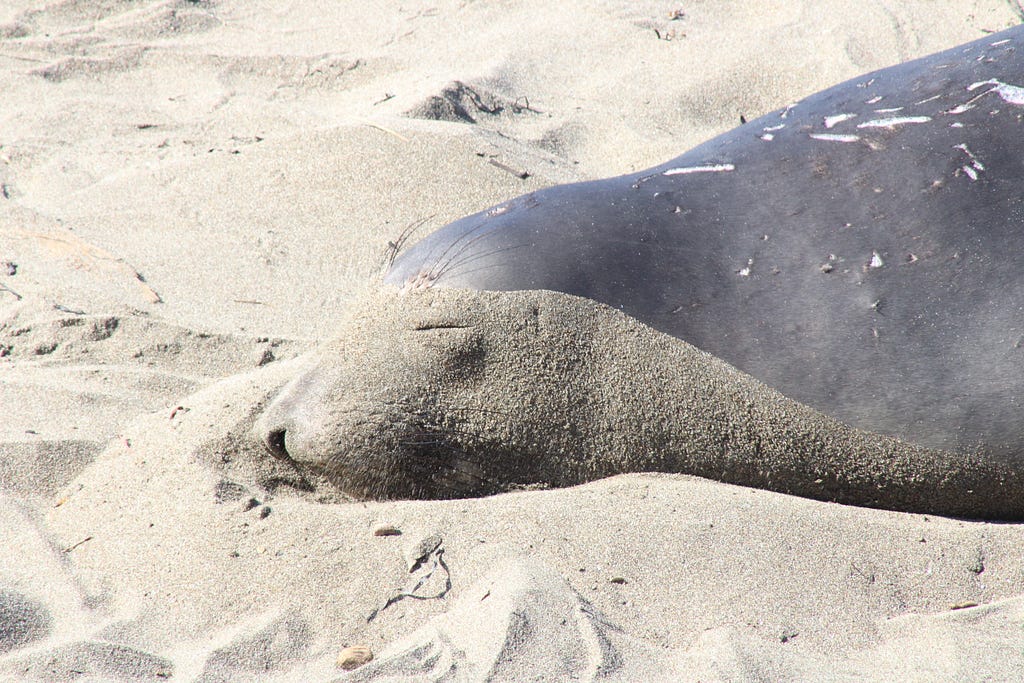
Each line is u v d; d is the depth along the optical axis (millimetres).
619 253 12266
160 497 10844
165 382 13922
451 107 24391
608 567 9461
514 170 21203
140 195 20828
